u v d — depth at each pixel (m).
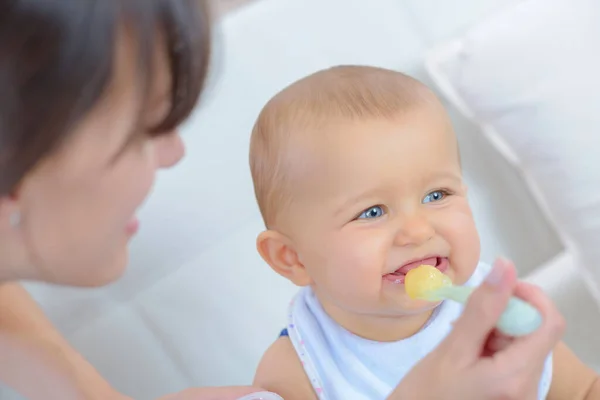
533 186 1.14
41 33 0.39
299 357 0.88
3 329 0.77
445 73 1.13
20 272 0.54
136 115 0.45
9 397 0.98
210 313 1.15
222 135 1.11
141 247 1.09
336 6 1.14
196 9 0.46
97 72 0.40
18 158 0.42
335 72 0.82
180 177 1.10
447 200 0.76
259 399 0.83
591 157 1.05
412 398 0.58
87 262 0.53
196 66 0.47
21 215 0.49
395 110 0.74
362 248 0.74
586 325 1.13
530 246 1.25
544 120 1.07
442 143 0.75
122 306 1.11
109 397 0.84
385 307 0.76
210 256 1.15
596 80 1.04
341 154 0.74
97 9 0.40
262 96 1.12
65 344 0.84
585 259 1.09
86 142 0.44
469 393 0.55
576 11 1.07
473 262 0.76
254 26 1.11
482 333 0.55
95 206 0.49
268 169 0.80
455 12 1.18
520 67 1.07
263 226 1.16
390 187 0.73
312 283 0.84
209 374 1.16
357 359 0.85
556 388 0.90
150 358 1.13
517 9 1.10
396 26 1.17
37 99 0.40
